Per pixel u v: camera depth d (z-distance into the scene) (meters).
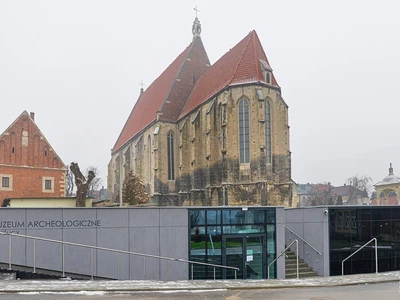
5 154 45.66
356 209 23.38
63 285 11.83
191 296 10.91
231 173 46.72
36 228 16.91
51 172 48.47
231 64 51.50
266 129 47.25
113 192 84.44
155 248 18.64
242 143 46.97
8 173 45.50
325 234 22.66
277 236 20.66
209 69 60.16
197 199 53.12
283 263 20.59
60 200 31.61
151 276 18.52
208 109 50.62
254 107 46.19
